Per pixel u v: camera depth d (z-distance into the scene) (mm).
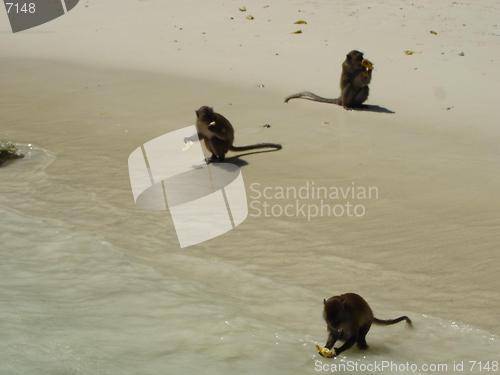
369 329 6074
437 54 17641
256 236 8266
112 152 11492
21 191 9969
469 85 15102
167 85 15703
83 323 6234
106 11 23953
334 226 8484
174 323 6223
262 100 14492
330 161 10859
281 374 5434
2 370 5418
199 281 7188
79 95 15109
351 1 23484
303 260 7594
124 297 6754
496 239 7840
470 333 5992
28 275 7301
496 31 19844
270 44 19094
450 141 11734
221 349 5801
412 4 22938
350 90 13812
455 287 6852
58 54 19109
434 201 9133
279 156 11203
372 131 12352
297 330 6129
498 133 12133
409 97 14492
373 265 7402
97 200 9461
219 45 19188
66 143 12016
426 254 7594
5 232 8453
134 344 5875
